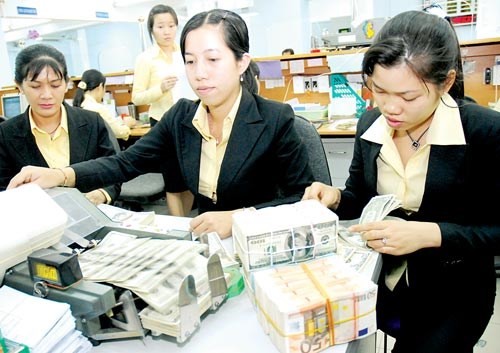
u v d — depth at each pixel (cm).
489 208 93
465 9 373
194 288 65
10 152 154
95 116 168
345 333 62
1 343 56
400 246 83
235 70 109
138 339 67
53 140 157
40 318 60
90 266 72
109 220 98
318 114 283
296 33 657
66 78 154
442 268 98
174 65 283
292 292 62
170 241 83
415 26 77
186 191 230
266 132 116
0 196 77
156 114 290
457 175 91
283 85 297
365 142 105
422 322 102
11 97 339
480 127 88
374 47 78
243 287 78
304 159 122
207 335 67
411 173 96
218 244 90
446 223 89
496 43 238
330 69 276
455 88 93
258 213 80
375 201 95
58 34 749
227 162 116
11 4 505
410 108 81
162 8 277
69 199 97
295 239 73
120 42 781
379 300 101
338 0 645
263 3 663
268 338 65
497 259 198
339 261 73
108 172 124
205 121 120
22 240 71
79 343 63
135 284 66
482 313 100
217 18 104
